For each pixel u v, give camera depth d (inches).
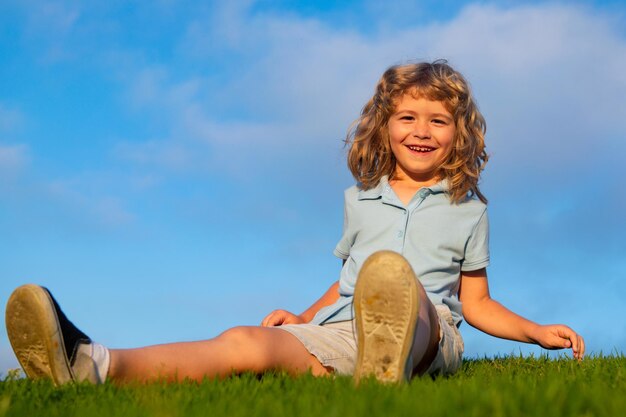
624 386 112.7
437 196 184.4
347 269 183.9
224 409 96.7
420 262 175.8
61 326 123.9
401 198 186.5
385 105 190.7
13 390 117.6
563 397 94.8
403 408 89.8
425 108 186.2
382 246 181.0
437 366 149.2
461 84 190.2
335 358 148.7
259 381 124.3
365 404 92.6
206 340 138.5
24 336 125.7
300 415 90.4
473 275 185.0
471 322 183.2
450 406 90.4
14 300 124.3
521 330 171.8
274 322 179.3
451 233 179.0
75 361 124.5
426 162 186.1
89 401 108.7
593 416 88.9
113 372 126.6
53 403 110.2
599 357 177.6
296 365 145.5
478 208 184.7
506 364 188.4
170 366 131.5
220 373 136.5
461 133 189.3
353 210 190.5
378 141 195.8
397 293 120.6
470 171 189.2
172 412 95.0
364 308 122.4
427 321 139.3
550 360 188.9
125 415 96.3
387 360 121.9
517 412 88.5
